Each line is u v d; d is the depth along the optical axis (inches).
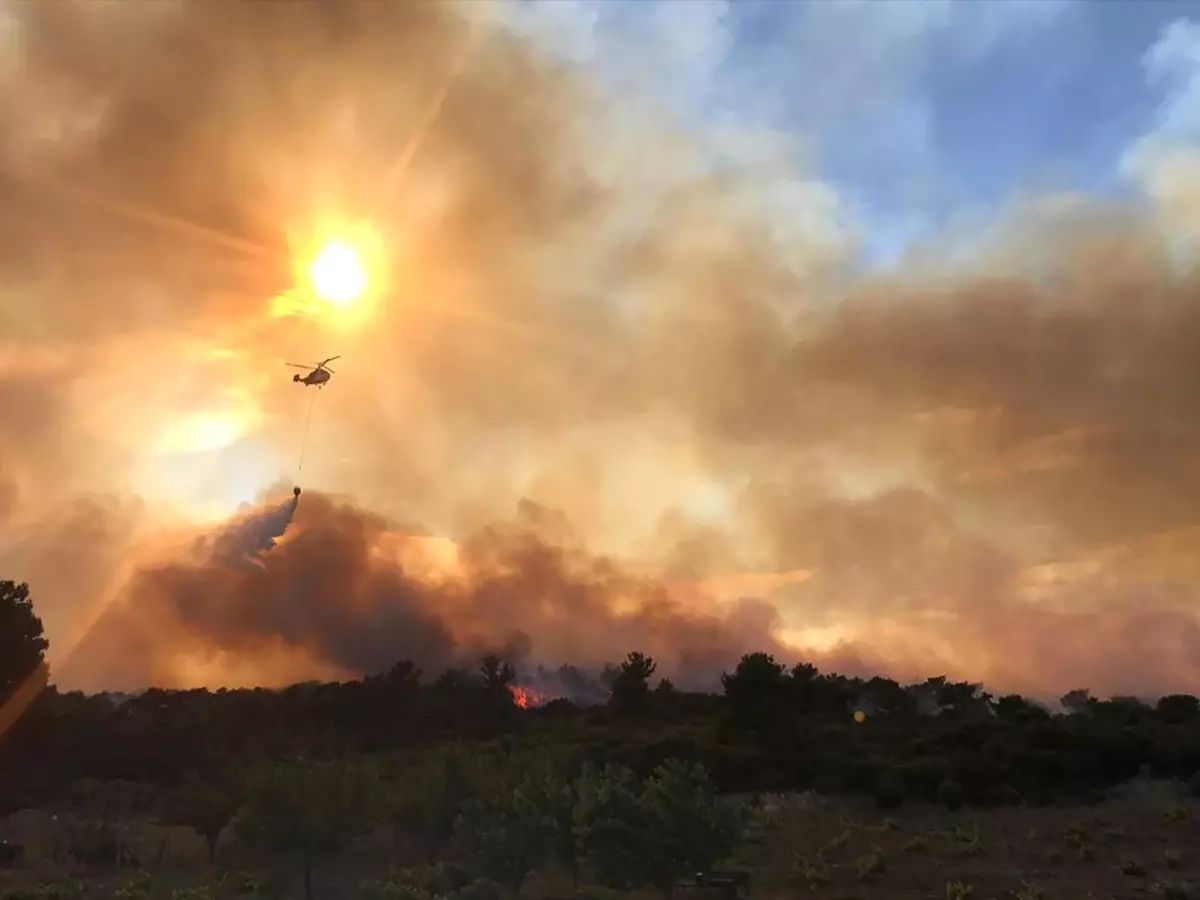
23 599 2551.7
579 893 1149.1
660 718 2871.6
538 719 3097.9
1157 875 1285.7
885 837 1640.0
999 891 1200.8
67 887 1184.8
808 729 2554.1
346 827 1210.6
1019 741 2327.8
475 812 1217.4
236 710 3070.9
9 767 2429.9
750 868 1363.2
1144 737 2332.7
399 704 3117.6
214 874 1338.6
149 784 2379.4
